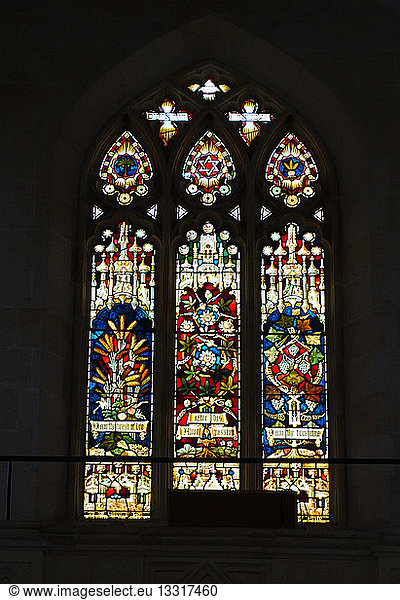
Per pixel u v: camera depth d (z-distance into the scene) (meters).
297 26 22.50
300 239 22.19
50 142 21.75
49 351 20.70
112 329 21.58
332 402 21.16
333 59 22.34
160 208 22.30
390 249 21.23
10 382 20.31
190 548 17.31
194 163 22.67
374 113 22.03
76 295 21.55
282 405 21.17
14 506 19.58
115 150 22.72
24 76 22.11
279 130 22.81
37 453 19.95
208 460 18.81
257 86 23.00
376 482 19.84
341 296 21.70
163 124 22.89
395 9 22.66
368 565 17.30
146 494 20.69
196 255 22.06
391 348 20.66
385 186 21.59
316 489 20.70
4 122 21.83
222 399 21.23
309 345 21.53
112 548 17.30
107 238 22.16
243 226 22.16
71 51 22.31
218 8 22.42
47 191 21.47
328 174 22.48
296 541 17.44
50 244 21.23
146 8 22.56
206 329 21.59
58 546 17.30
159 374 21.25
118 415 21.08
